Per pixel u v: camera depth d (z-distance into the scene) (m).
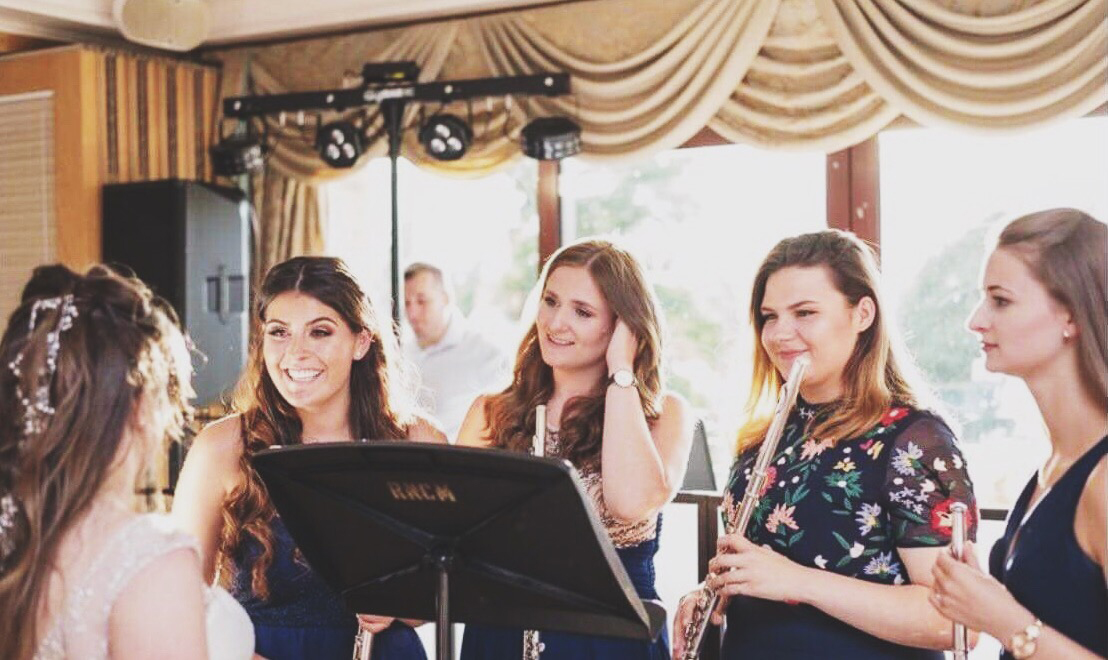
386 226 6.29
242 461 2.79
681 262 5.70
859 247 2.53
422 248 6.20
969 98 4.96
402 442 2.03
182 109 6.34
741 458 2.62
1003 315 2.08
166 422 1.92
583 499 1.95
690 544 4.29
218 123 6.46
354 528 2.17
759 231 5.54
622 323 2.82
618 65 5.59
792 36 5.30
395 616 2.31
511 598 2.15
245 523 2.72
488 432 2.98
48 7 5.77
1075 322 2.03
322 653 2.72
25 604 1.78
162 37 5.79
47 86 5.98
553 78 5.61
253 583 2.72
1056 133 4.98
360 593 2.28
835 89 5.22
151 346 1.88
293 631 2.73
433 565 2.12
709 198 5.63
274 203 6.45
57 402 1.81
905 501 2.34
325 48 6.26
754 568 2.37
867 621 2.30
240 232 6.07
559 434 2.88
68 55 5.94
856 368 2.49
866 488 2.38
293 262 2.84
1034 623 1.94
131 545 1.79
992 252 2.12
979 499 5.13
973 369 5.16
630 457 2.70
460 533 2.10
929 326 5.24
